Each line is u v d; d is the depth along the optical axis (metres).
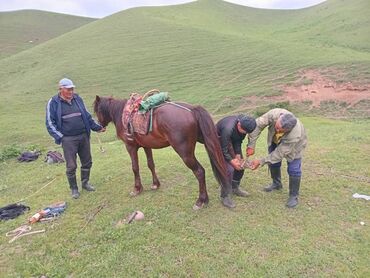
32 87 35.81
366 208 5.91
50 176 8.90
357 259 4.69
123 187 7.24
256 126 5.58
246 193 6.38
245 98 26.38
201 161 8.52
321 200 6.21
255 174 7.40
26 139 19.55
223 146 5.61
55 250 5.29
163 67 36.28
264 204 6.10
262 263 4.66
